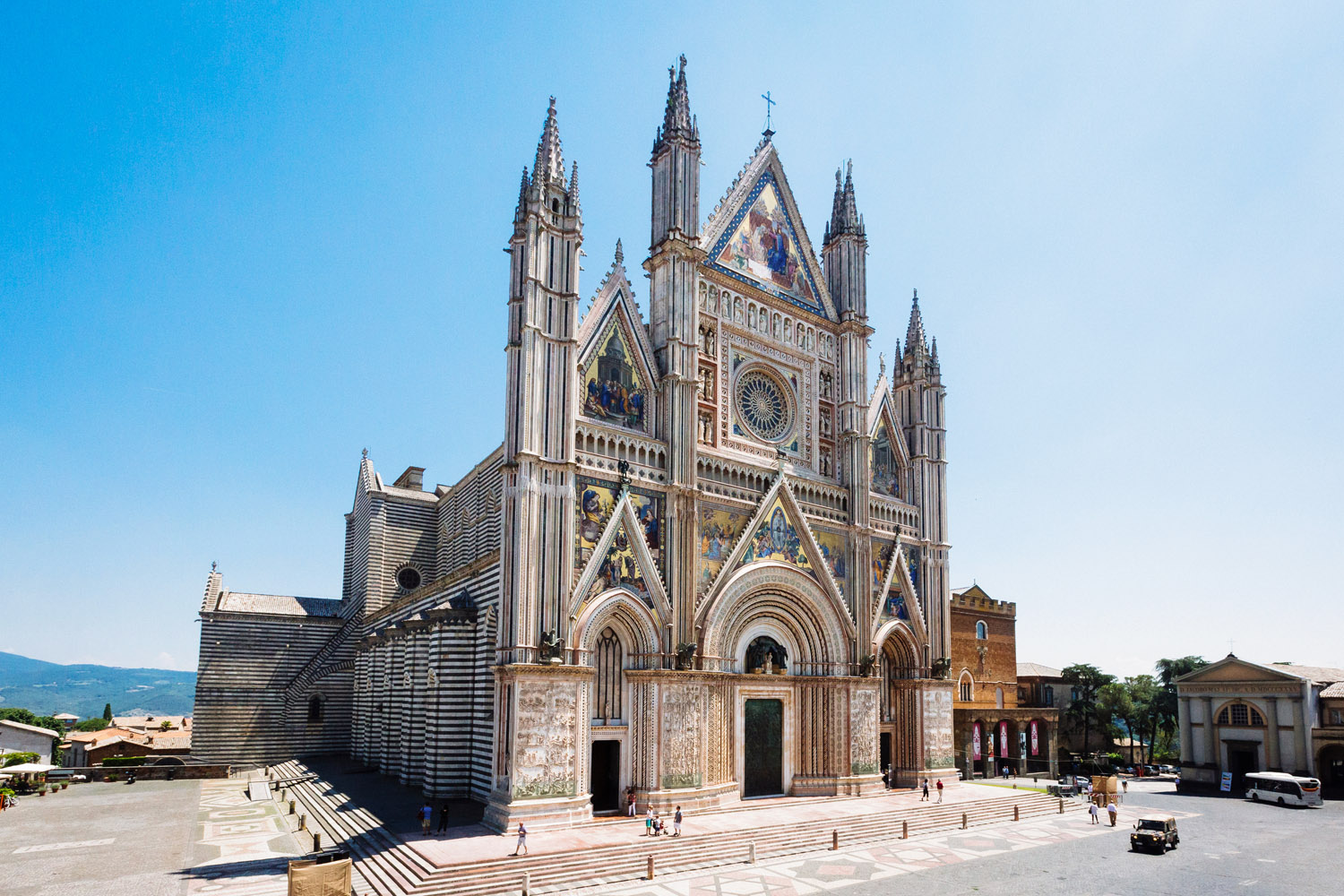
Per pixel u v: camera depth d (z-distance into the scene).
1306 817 65.81
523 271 52.50
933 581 72.69
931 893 38.81
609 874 40.88
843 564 67.12
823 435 69.25
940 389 77.62
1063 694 108.88
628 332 57.28
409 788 61.75
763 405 65.94
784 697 61.91
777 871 43.03
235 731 90.12
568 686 48.22
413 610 73.31
